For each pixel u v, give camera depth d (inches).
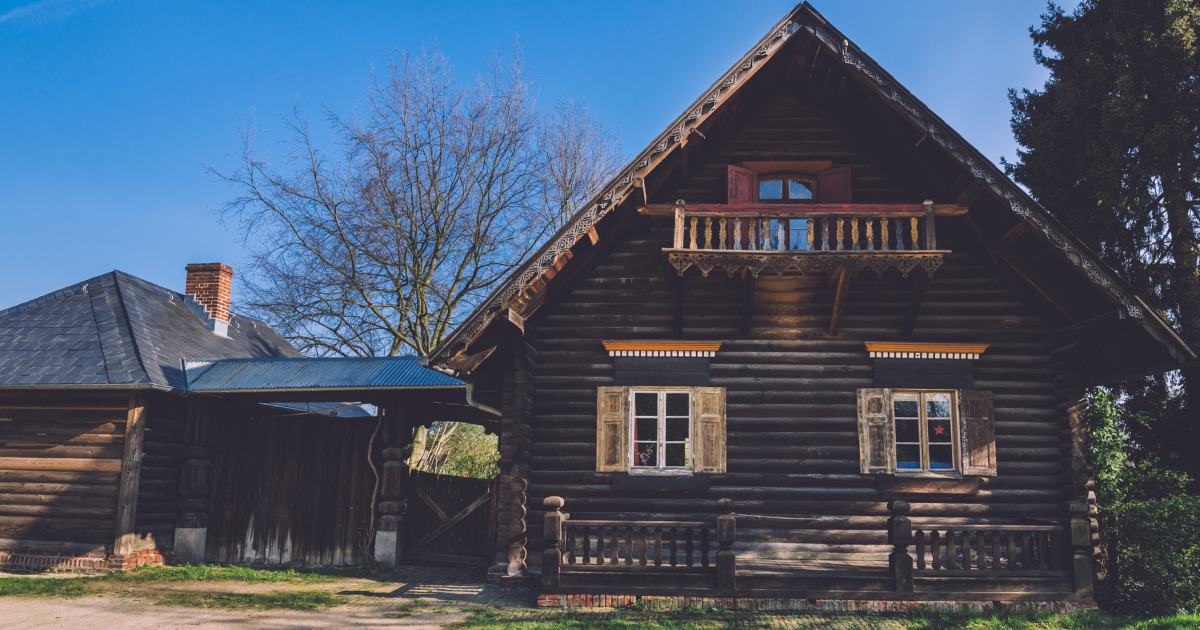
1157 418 554.3
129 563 466.6
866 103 429.7
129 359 497.0
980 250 429.4
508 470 427.2
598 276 443.2
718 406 418.9
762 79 444.1
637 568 358.0
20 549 478.3
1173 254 557.9
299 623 338.6
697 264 383.6
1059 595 349.4
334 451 517.7
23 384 470.0
